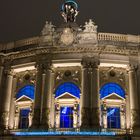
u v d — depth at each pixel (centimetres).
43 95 3753
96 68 3816
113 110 3812
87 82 3741
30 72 4125
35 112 3700
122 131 3606
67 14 4509
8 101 4022
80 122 3641
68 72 3956
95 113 3597
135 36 4059
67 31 3947
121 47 3900
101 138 3409
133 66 3878
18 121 3959
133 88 3788
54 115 3778
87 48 3869
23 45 4188
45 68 3881
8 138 3619
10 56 4181
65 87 3884
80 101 3759
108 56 3900
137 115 3653
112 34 4019
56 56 3922
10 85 4109
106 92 3853
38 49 3969
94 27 3991
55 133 3478
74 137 3412
